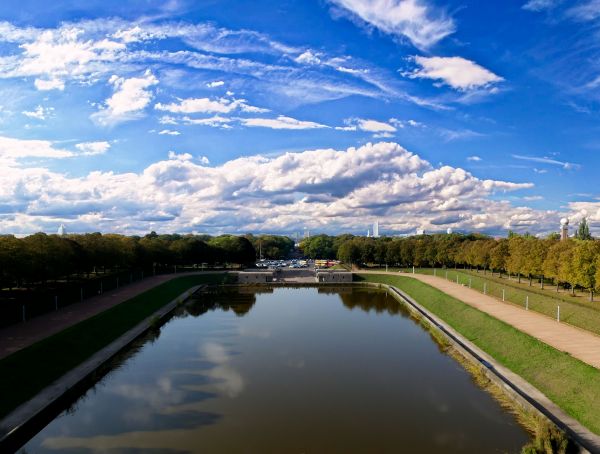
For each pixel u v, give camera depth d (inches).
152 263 5487.2
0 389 1486.2
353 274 5846.5
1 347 1889.8
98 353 2092.8
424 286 4279.0
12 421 1325.0
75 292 3186.5
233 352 2285.9
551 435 1151.0
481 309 2832.2
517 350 1919.3
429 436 1337.4
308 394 1689.2
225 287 5403.5
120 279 4254.4
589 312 2285.9
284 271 6707.7
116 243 4525.1
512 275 4830.2
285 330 2842.0
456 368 2003.0
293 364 2075.5
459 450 1253.7
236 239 7283.5
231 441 1314.0
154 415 1496.1
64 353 1932.8
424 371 1961.1
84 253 3700.8
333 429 1392.7
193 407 1566.2
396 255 6678.2
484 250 5027.1
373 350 2333.9
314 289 5280.5
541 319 2461.9
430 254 6373.0
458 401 1606.8
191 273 5846.5
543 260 3592.5
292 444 1296.8
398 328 2913.4
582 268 2822.3
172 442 1310.3
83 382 1728.6
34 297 2731.3
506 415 1472.7
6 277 2610.7
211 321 3152.1
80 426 1419.8
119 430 1389.0
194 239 6668.3
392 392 1707.7
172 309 3553.2
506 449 1256.8
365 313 3513.8
